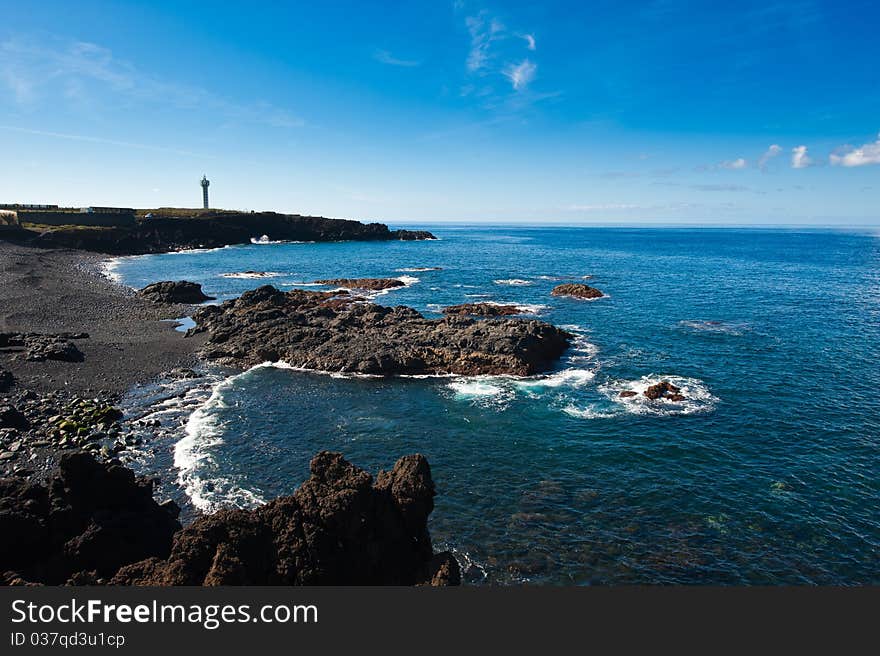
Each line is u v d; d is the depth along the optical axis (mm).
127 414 30422
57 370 36656
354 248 161750
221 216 165750
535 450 26984
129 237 133125
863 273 102188
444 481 23984
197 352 43125
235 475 24062
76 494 16547
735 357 43031
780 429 29406
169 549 17469
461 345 41062
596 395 34531
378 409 32062
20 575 14148
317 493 16219
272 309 50625
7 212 118875
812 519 21266
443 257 136250
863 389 35625
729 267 113500
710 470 25047
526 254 149500
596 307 64812
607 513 21625
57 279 76750
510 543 19672
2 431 26141
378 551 15922
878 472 24781
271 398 33594
